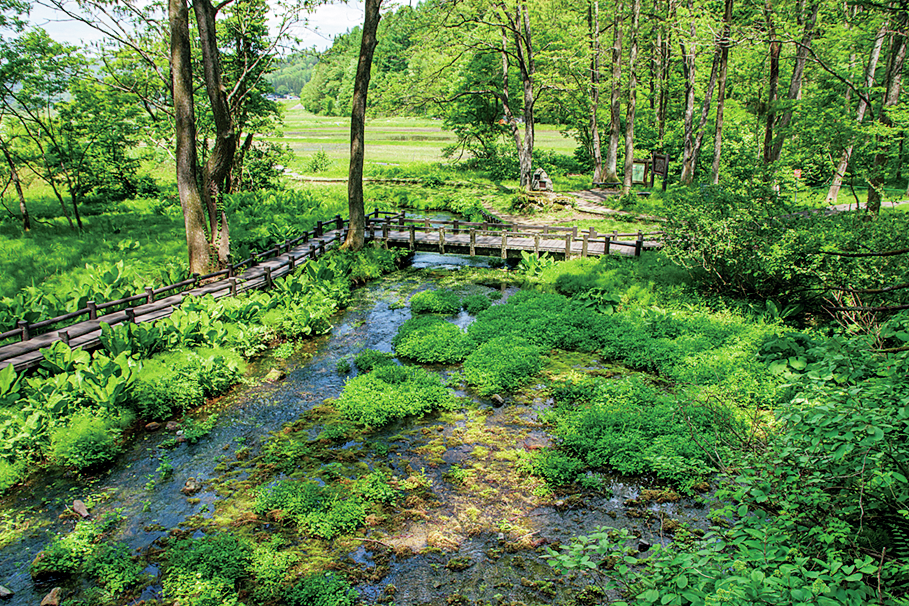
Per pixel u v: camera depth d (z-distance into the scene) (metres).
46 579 6.20
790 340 10.79
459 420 9.64
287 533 6.91
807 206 13.42
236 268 17.02
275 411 10.02
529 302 15.19
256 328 12.95
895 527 4.51
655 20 29.36
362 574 6.23
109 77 22.84
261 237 20.34
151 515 7.26
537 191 28.84
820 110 14.85
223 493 7.72
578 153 43.84
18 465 8.09
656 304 14.51
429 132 90.75
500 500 7.50
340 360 12.15
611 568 6.16
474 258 21.53
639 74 35.03
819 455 4.38
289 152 36.66
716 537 4.91
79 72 20.98
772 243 12.51
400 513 7.26
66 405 9.27
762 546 4.01
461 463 8.36
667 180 33.72
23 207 21.62
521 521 7.07
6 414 8.73
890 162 13.45
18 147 22.52
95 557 6.43
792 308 12.77
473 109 41.69
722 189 14.29
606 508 7.29
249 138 31.70
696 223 13.79
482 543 6.70
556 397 10.28
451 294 16.33
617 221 25.06
